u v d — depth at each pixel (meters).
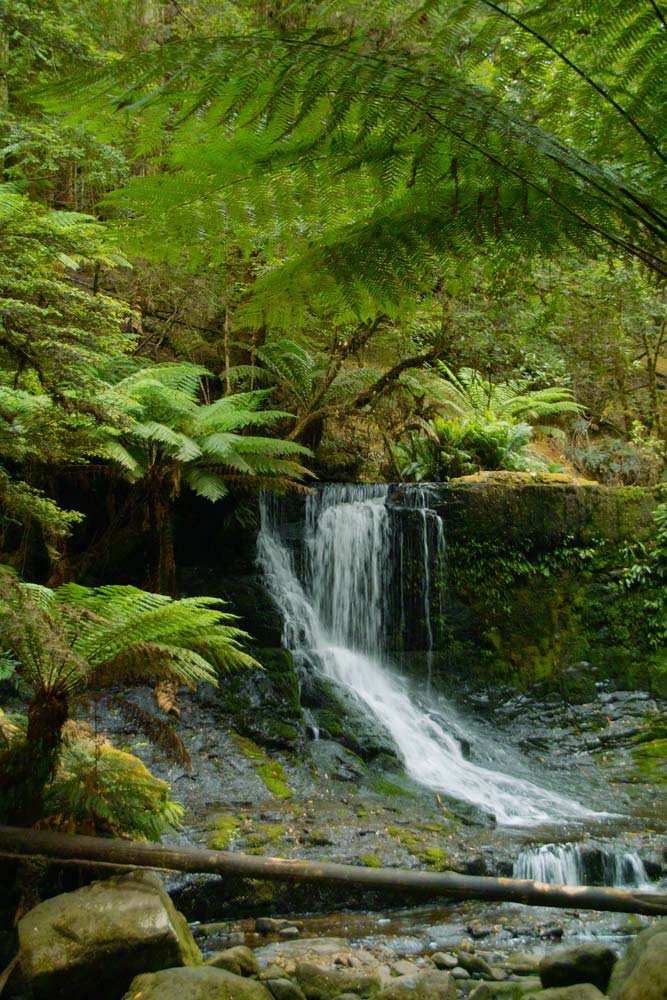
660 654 9.80
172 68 1.39
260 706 7.40
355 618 9.39
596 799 7.29
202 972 2.99
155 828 3.81
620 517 10.21
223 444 7.30
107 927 3.11
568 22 1.44
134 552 8.16
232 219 1.78
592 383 15.32
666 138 1.53
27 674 3.71
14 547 7.48
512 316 9.89
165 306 10.37
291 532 9.55
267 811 5.88
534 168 1.43
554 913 4.96
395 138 1.43
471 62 1.51
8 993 3.01
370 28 1.59
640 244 1.49
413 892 3.17
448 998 3.26
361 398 11.01
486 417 11.99
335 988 3.56
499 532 9.76
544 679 9.46
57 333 4.14
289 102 1.43
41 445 5.25
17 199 4.79
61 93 1.45
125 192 1.73
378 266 1.71
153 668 3.78
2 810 3.59
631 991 2.61
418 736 8.09
